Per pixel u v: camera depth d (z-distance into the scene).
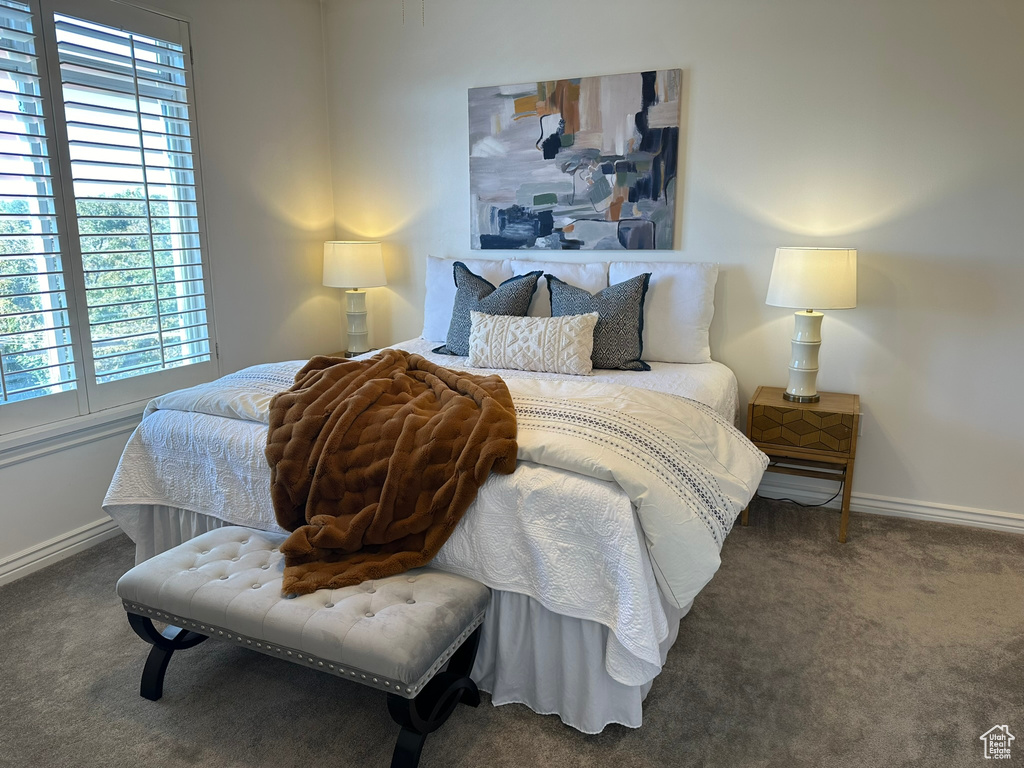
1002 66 2.72
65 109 2.64
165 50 3.00
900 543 2.90
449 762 1.71
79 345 2.78
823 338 3.18
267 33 3.58
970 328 2.94
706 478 2.02
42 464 2.69
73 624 2.31
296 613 1.63
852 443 2.83
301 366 2.69
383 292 4.14
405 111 3.86
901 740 1.78
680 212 3.35
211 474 2.30
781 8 3.02
